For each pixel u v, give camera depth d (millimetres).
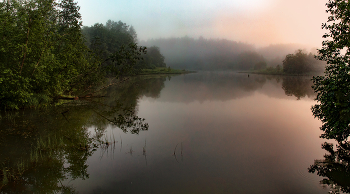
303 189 4172
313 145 6535
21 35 9656
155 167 5043
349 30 5758
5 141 6520
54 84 12398
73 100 14727
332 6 6227
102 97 16984
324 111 5980
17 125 8172
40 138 6895
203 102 14742
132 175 4684
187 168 5008
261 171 4883
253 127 8547
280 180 4504
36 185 4297
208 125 8805
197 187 4203
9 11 9633
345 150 6098
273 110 11953
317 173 4797
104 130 8047
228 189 4137
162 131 7957
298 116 10484
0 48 8977
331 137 6219
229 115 10703
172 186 4242
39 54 10617
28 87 10914
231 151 6043
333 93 5504
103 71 17266
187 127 8508
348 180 4500
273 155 5785
